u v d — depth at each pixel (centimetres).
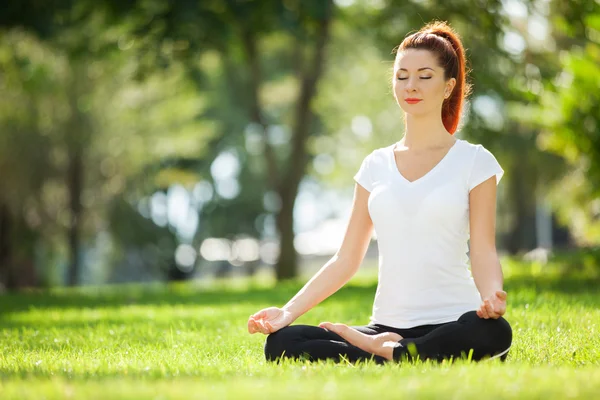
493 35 2188
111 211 4316
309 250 7025
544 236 5781
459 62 709
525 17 2086
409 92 686
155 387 472
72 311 1550
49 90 3456
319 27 2566
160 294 2175
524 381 491
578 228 3278
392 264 675
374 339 634
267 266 7425
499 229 5428
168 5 2330
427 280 664
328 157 5422
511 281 1955
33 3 2342
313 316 1184
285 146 5838
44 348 867
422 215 666
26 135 3575
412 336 660
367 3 3098
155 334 991
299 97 3578
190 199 6344
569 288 1645
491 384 480
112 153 3897
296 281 2761
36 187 3669
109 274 6838
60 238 4156
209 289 2517
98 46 2633
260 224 6488
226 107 5284
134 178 4231
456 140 696
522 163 4119
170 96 3900
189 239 6353
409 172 686
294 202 3581
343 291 1938
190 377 564
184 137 4153
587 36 1873
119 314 1413
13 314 1512
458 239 669
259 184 6266
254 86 3631
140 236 5056
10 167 3584
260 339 901
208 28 2359
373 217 689
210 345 847
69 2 2377
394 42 2566
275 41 3800
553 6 1953
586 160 1967
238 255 6694
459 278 668
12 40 2719
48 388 472
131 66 3353
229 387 470
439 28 713
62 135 3672
